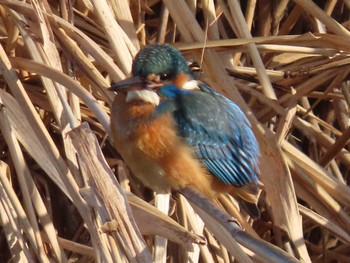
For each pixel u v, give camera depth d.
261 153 10.00
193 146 9.23
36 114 9.11
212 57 10.57
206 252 10.05
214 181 9.57
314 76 11.56
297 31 13.07
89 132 7.84
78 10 11.62
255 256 8.65
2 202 9.36
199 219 10.04
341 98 12.31
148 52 9.13
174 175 9.04
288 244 11.50
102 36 11.20
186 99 9.30
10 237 9.31
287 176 9.72
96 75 9.89
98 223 8.34
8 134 9.46
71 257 11.02
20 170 9.35
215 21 11.32
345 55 11.20
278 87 11.38
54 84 9.30
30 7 10.09
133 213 8.35
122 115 8.95
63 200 11.30
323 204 10.81
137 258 7.61
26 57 10.95
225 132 9.51
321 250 12.71
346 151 12.36
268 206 11.59
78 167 8.70
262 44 10.96
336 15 13.50
